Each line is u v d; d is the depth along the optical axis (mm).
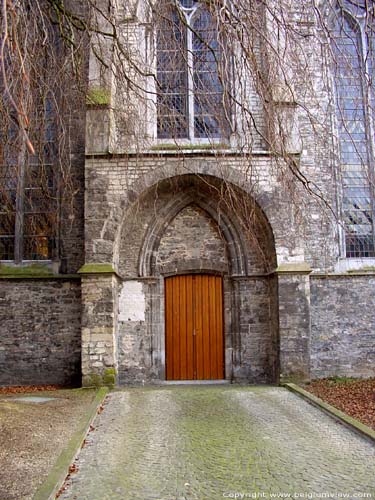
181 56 8227
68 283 13219
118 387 12398
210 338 13570
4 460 6445
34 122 8367
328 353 13195
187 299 13656
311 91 7891
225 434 7957
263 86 7066
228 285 13602
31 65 6469
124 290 13281
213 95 8586
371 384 12148
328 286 13398
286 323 12273
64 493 5691
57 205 13258
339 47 8203
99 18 11273
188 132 12898
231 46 6809
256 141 12625
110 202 12297
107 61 11133
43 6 7547
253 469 6398
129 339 13141
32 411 9125
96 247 12172
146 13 8328
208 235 13641
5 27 4566
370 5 6902
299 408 9711
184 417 9070
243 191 12039
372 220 14062
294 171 7551
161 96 8250
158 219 13461
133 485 5906
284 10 7398
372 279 13484
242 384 13078
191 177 12664
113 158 12406
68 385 12836
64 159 8875
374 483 5910
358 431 7906
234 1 6590
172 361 13461
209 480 6039
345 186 14133
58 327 13070
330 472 6270
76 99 9359
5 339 13016
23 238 13586
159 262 13531
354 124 14219
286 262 12438
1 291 13141
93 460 6781
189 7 12625
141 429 8289
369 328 13320
